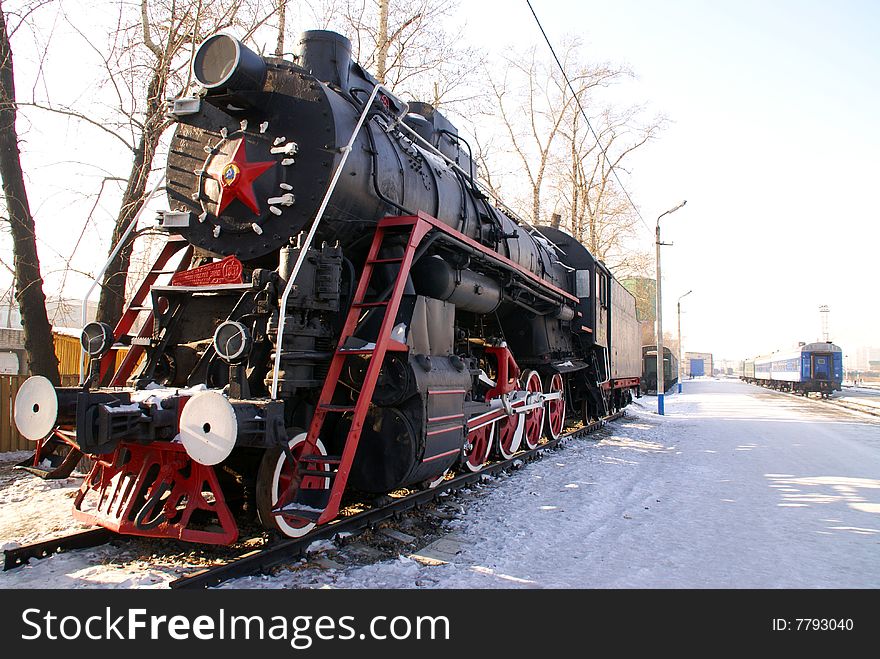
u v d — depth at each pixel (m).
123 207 9.36
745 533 5.68
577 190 29.45
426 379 5.31
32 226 9.32
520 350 10.27
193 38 9.37
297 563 4.39
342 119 5.15
